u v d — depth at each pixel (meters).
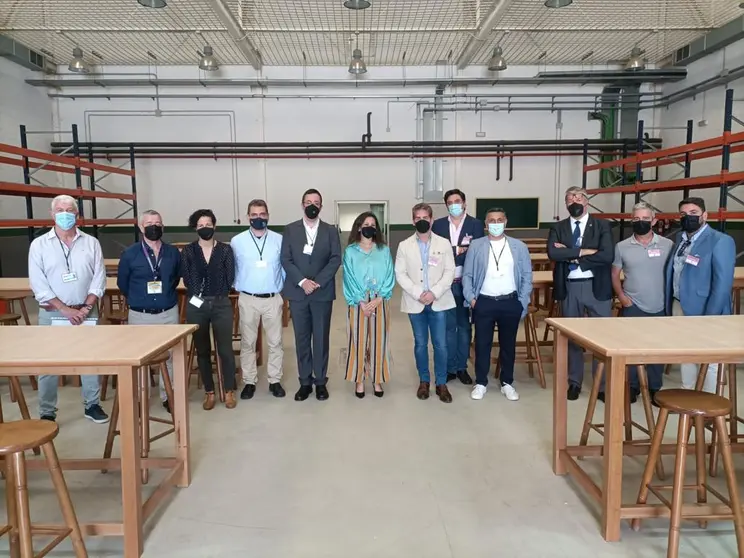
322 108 9.56
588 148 9.38
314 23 7.28
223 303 3.62
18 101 8.48
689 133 7.37
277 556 2.01
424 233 3.75
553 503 2.39
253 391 3.92
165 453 2.94
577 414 3.47
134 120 9.47
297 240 3.71
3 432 1.74
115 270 5.97
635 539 2.12
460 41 8.21
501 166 9.77
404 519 2.26
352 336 3.79
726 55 7.93
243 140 9.58
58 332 2.46
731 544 2.08
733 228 8.02
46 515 2.31
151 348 2.12
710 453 2.68
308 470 2.72
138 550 2.01
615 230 9.41
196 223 3.54
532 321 4.27
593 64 9.46
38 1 6.43
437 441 3.07
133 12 6.81
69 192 6.40
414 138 9.68
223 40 8.10
